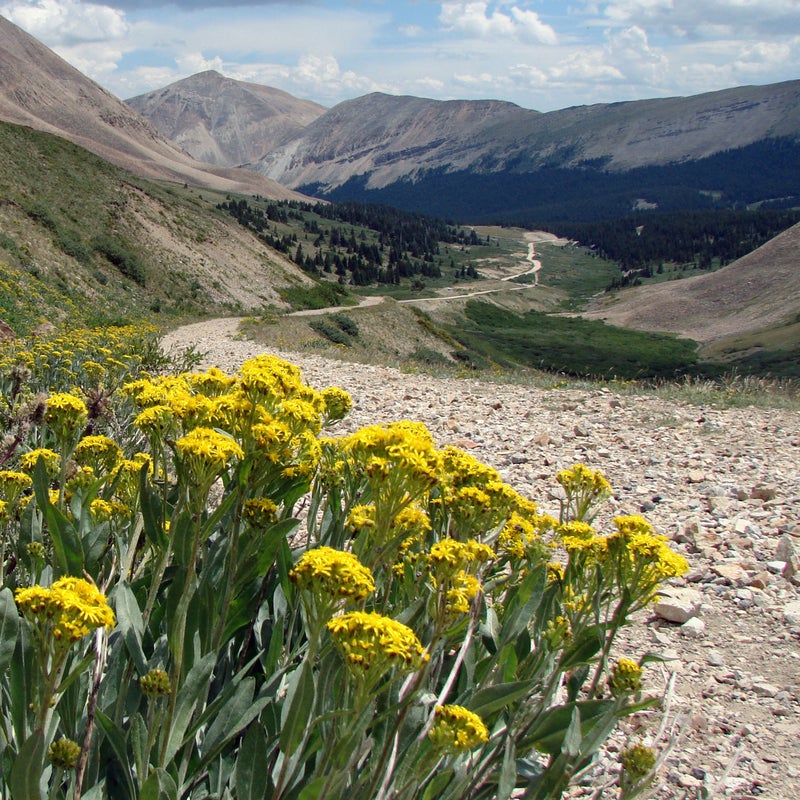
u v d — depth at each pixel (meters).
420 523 2.59
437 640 2.16
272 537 2.42
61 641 1.66
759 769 3.96
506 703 2.27
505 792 2.14
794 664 5.08
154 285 71.25
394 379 17.47
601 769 3.65
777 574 6.54
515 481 9.11
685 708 4.49
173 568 2.95
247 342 29.86
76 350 10.92
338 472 2.92
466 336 104.50
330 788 1.80
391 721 2.26
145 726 2.19
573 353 124.88
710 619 5.73
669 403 14.82
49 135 82.69
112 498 3.26
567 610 2.73
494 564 3.20
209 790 2.47
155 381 3.56
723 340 138.12
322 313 76.19
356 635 1.72
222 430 2.47
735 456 10.63
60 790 2.09
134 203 82.19
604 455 10.54
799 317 136.88
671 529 7.60
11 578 3.11
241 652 2.88
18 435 3.83
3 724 2.14
